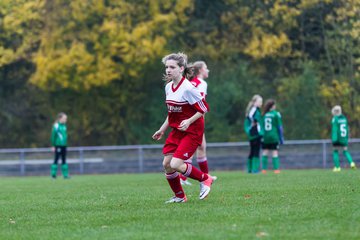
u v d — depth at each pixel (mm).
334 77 108250
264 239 20188
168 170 29312
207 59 110688
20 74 114375
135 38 98312
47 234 22484
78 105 114812
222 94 108500
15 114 118125
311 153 90312
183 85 28141
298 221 23406
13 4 101562
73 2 100938
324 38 109688
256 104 63000
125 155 93875
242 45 109375
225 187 38625
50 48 101562
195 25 109812
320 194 31672
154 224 23609
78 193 39281
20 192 42781
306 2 102375
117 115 114562
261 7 107125
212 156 92812
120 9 100562
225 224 23078
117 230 22688
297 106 106312
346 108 107125
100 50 100875
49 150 94562
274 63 113250
